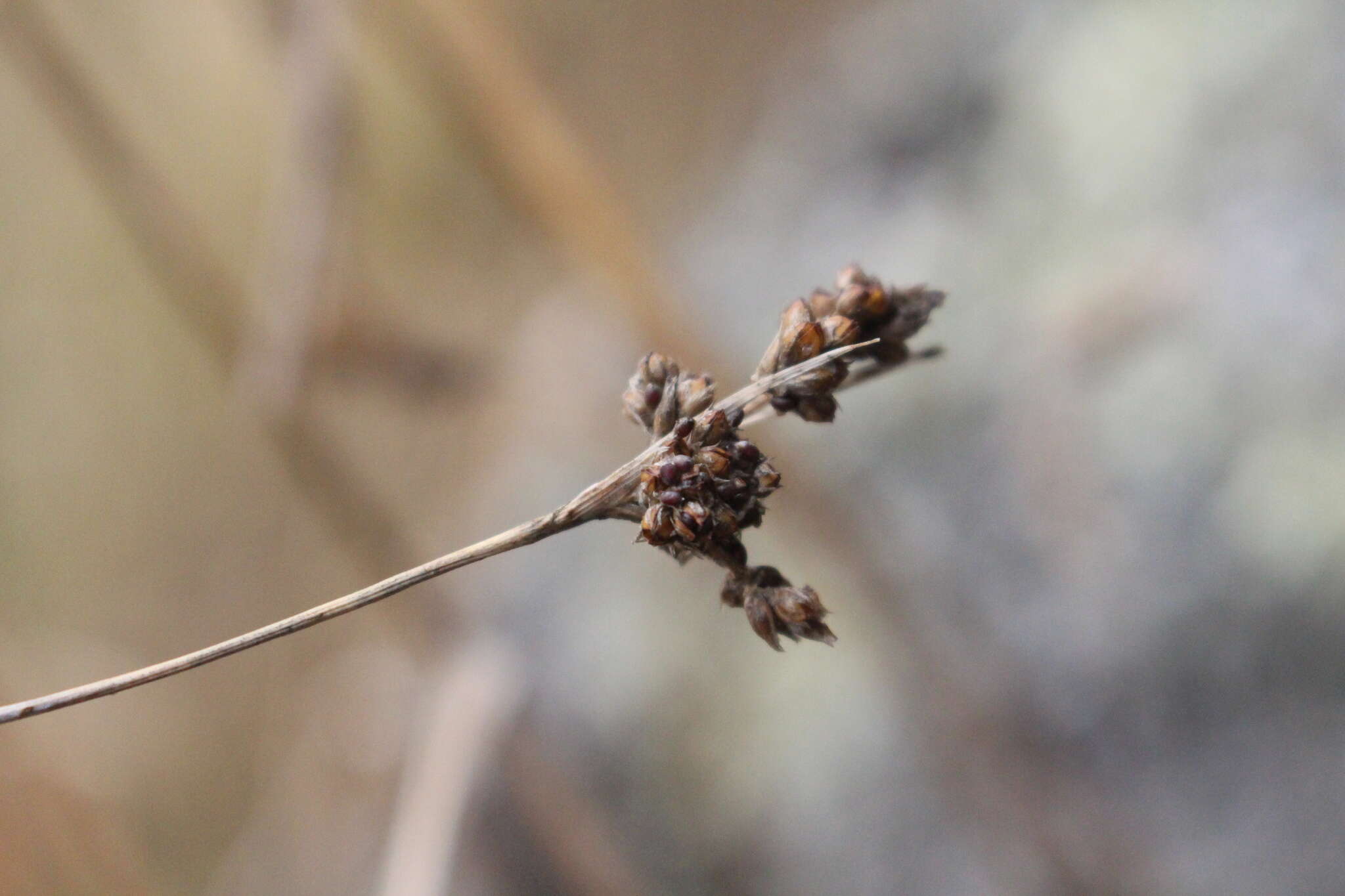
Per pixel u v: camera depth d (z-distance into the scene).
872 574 0.40
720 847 0.50
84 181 0.71
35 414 0.73
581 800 0.40
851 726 0.49
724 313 0.72
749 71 1.01
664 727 0.54
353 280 0.36
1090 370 0.47
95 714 0.54
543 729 0.50
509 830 0.45
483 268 0.71
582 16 1.00
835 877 0.46
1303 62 0.52
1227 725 0.39
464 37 0.35
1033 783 0.39
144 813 0.56
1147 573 0.43
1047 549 0.45
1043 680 0.43
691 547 0.24
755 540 0.53
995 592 0.46
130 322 0.73
